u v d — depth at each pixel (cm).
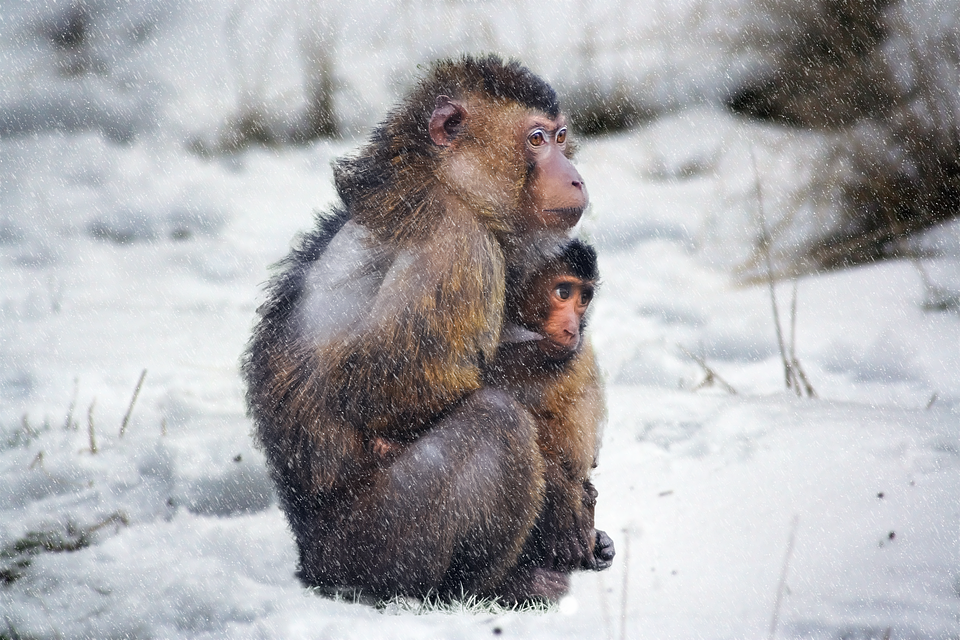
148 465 1003
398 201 778
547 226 835
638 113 2286
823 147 1916
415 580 767
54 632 735
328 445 768
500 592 789
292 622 729
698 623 730
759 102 2177
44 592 790
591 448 870
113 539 889
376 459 771
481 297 768
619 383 1325
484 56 872
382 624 724
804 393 1252
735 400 1170
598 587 809
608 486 977
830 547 833
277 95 2348
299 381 777
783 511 893
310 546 802
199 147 2291
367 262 773
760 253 1788
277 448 795
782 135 2078
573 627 729
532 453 760
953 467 935
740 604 763
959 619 717
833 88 1927
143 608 757
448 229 770
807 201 1867
